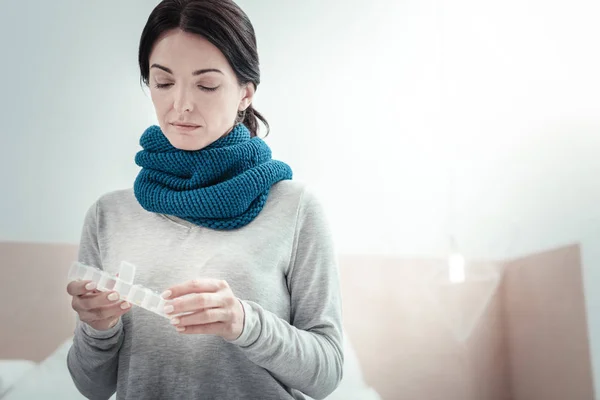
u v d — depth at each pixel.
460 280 1.61
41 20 1.55
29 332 1.47
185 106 0.86
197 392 0.86
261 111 1.62
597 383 1.36
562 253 1.47
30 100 1.53
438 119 1.64
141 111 1.57
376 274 1.62
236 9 0.90
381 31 1.67
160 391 0.87
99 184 1.54
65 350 1.46
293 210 0.93
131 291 0.76
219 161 0.92
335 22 1.66
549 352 1.49
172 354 0.87
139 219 0.96
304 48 1.65
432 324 1.62
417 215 1.63
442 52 1.66
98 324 0.83
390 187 1.63
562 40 1.56
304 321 0.91
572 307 1.43
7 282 1.48
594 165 1.43
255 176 0.92
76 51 1.56
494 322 1.61
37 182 1.51
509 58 1.62
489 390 1.60
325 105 1.64
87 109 1.55
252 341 0.78
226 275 0.88
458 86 1.65
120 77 1.57
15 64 1.53
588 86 1.49
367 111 1.65
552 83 1.55
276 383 0.88
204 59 0.86
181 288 0.74
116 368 0.94
